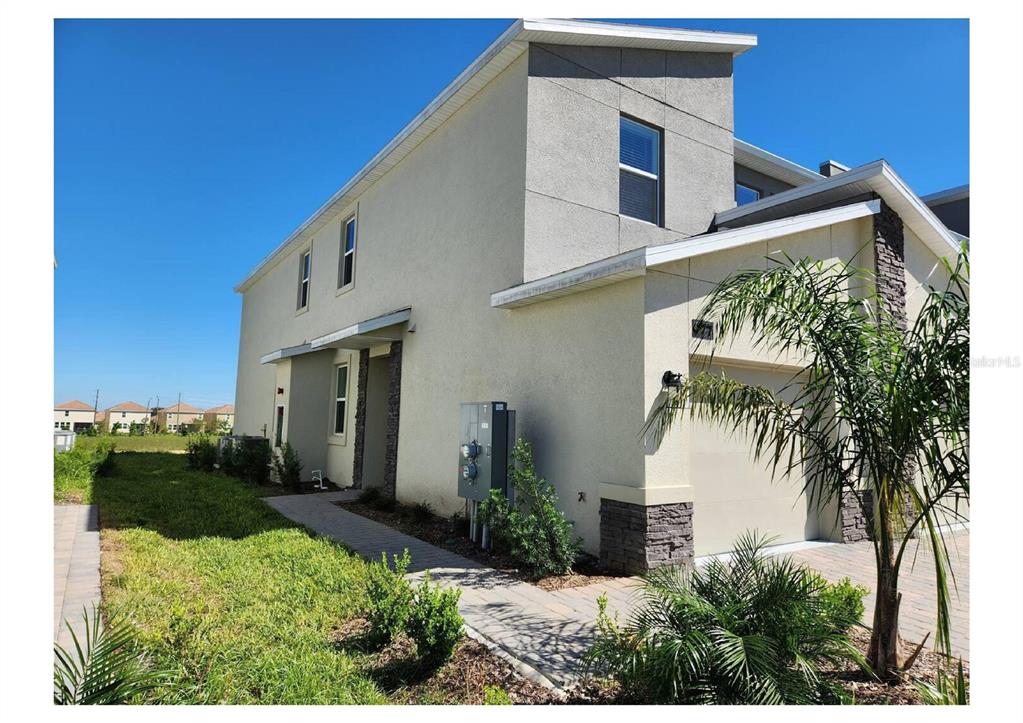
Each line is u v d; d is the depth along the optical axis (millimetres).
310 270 16812
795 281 4375
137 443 30281
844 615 3996
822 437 4438
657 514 6277
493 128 9102
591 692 3717
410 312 11180
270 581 5965
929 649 4531
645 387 6355
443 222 10359
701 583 4066
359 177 13039
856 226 8867
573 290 7250
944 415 3771
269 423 17641
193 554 6996
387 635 4387
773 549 7652
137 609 4941
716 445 7344
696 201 10000
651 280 6523
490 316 8922
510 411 8078
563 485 7348
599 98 9047
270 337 19672
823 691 3354
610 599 5586
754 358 7418
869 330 4227
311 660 4051
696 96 10188
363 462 12852
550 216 8367
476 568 6738
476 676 4020
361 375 13312
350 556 7070
